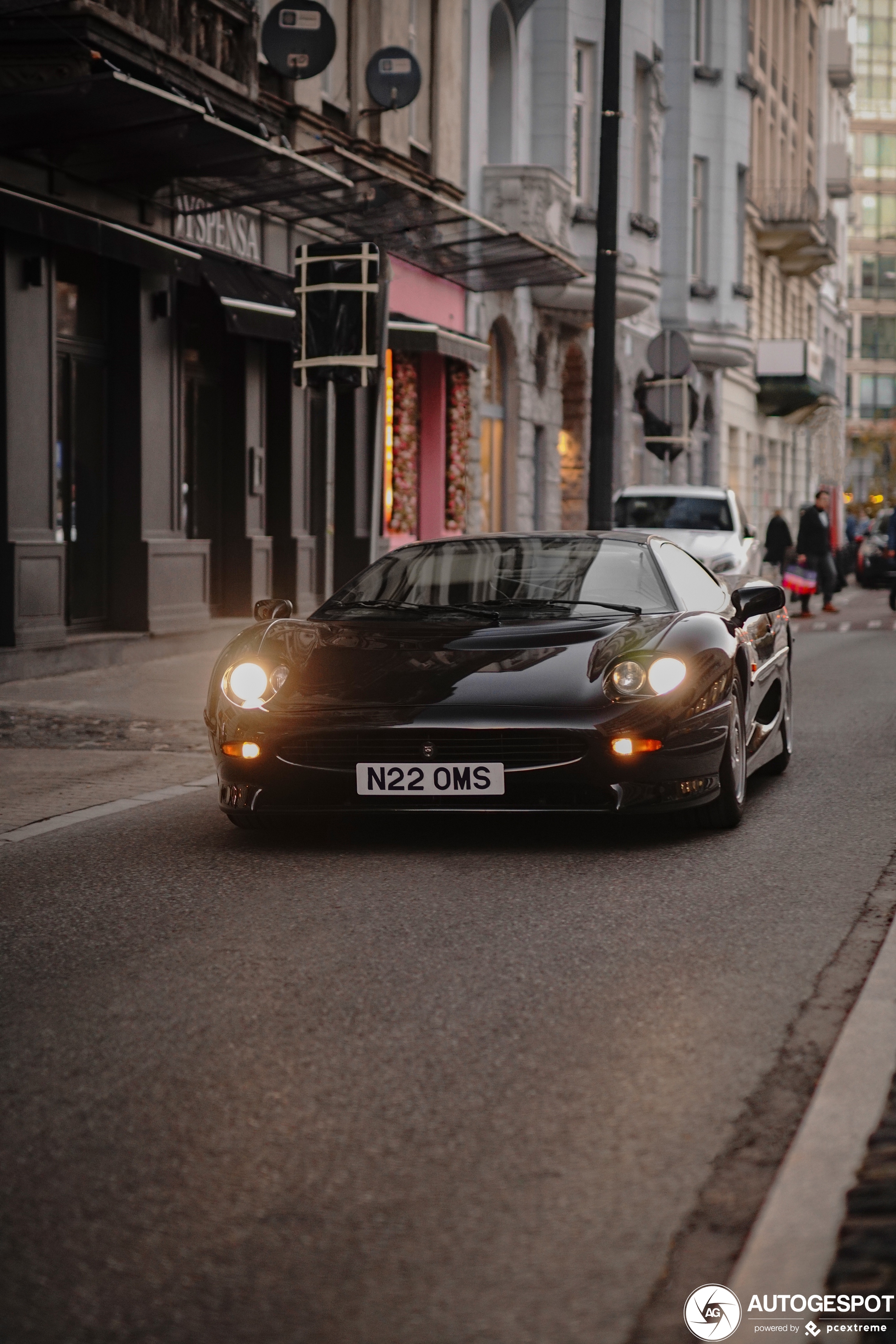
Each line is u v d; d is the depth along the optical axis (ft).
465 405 80.53
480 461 85.05
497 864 21.56
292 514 62.34
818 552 83.76
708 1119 11.91
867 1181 10.48
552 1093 12.58
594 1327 8.80
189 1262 9.72
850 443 354.95
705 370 134.72
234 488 59.52
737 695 23.81
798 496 191.42
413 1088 12.76
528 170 82.94
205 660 51.44
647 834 23.61
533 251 67.77
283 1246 9.92
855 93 380.37
